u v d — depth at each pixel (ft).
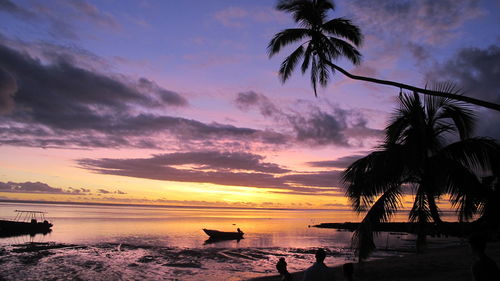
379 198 38.50
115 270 80.94
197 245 140.87
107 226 249.96
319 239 181.88
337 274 57.21
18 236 167.43
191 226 276.82
